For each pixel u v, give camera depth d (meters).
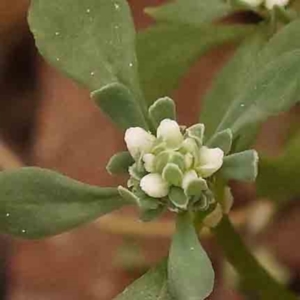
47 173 0.07
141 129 0.07
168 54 0.09
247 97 0.07
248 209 0.13
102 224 0.13
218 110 0.09
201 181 0.07
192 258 0.07
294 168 0.09
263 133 0.13
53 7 0.08
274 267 0.13
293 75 0.07
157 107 0.07
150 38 0.09
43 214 0.07
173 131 0.07
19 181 0.07
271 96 0.07
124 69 0.08
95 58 0.08
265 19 0.09
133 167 0.07
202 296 0.07
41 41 0.08
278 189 0.09
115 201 0.07
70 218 0.07
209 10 0.09
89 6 0.08
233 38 0.09
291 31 0.08
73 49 0.08
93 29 0.08
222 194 0.08
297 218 0.13
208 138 0.08
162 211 0.07
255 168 0.07
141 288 0.07
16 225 0.07
